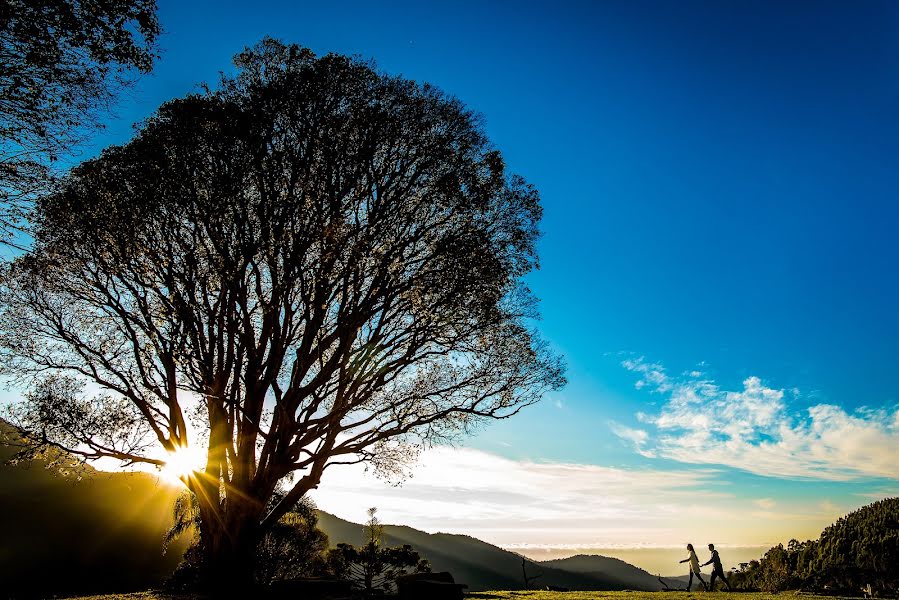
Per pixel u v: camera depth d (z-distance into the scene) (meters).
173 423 17.75
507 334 19.12
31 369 17.47
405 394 19.97
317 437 18.00
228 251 16.75
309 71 16.83
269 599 16.31
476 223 18.06
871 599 18.28
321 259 16.30
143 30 10.34
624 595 20.27
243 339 17.25
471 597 19.89
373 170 17.36
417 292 16.77
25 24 9.07
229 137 15.96
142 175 15.75
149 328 17.34
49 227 15.93
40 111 9.65
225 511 17.61
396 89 17.67
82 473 17.67
